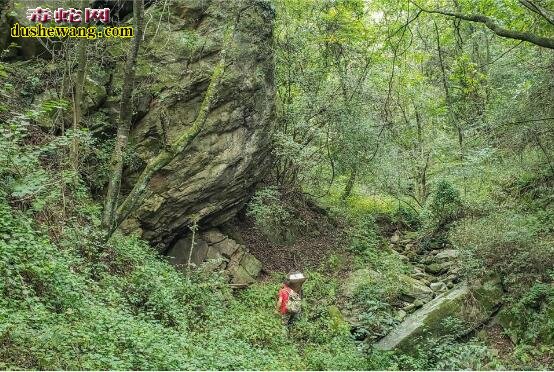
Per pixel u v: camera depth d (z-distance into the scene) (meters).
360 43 16.53
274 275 13.19
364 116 16.44
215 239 12.55
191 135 9.84
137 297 8.99
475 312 10.83
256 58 12.54
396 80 18.97
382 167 17.05
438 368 9.48
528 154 13.27
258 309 11.12
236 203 13.04
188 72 11.71
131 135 11.36
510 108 12.56
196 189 11.48
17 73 10.77
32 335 5.96
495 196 14.76
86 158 11.09
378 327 11.17
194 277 11.16
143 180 9.65
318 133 15.65
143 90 11.44
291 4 15.17
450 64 20.44
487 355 9.66
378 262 13.99
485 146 12.84
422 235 15.89
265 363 7.93
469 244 12.20
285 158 15.02
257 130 12.68
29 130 10.23
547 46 9.12
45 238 8.27
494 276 11.37
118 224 9.60
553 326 9.86
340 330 10.71
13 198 8.73
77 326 6.53
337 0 15.26
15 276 7.00
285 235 14.83
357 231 15.59
